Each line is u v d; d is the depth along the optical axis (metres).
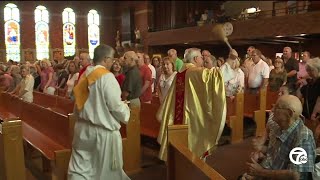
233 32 11.77
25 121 5.11
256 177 2.54
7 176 2.92
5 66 4.27
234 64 5.64
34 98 5.38
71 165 3.12
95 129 3.01
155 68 6.01
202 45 11.66
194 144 3.89
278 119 2.36
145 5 11.27
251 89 6.23
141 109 5.21
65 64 4.64
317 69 3.43
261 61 6.12
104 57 3.07
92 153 3.12
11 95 5.44
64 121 3.79
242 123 5.83
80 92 3.03
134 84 4.46
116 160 3.13
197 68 3.92
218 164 4.51
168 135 2.67
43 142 4.04
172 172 2.62
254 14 12.16
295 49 11.16
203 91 3.83
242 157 4.82
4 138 2.89
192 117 3.90
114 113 3.03
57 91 5.05
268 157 2.55
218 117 3.79
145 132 4.87
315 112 3.33
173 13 16.62
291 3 14.05
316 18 9.74
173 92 4.09
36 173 4.22
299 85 4.56
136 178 4.12
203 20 14.42
